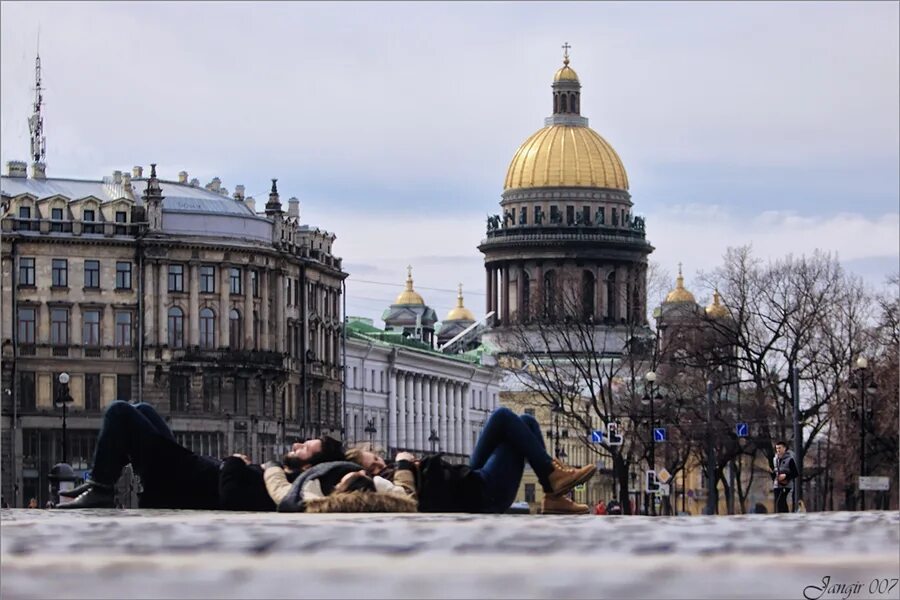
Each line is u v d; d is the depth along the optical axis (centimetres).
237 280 19638
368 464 2061
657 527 796
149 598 609
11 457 18050
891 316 14475
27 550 693
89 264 18775
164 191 19650
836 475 16238
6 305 18312
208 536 740
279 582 625
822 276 14838
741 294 14050
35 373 18412
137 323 18925
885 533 760
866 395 13512
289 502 1794
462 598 604
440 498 2044
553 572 634
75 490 2270
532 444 2167
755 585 624
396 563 648
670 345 14712
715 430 14012
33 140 19462
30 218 18600
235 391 19562
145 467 2198
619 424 14688
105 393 18738
